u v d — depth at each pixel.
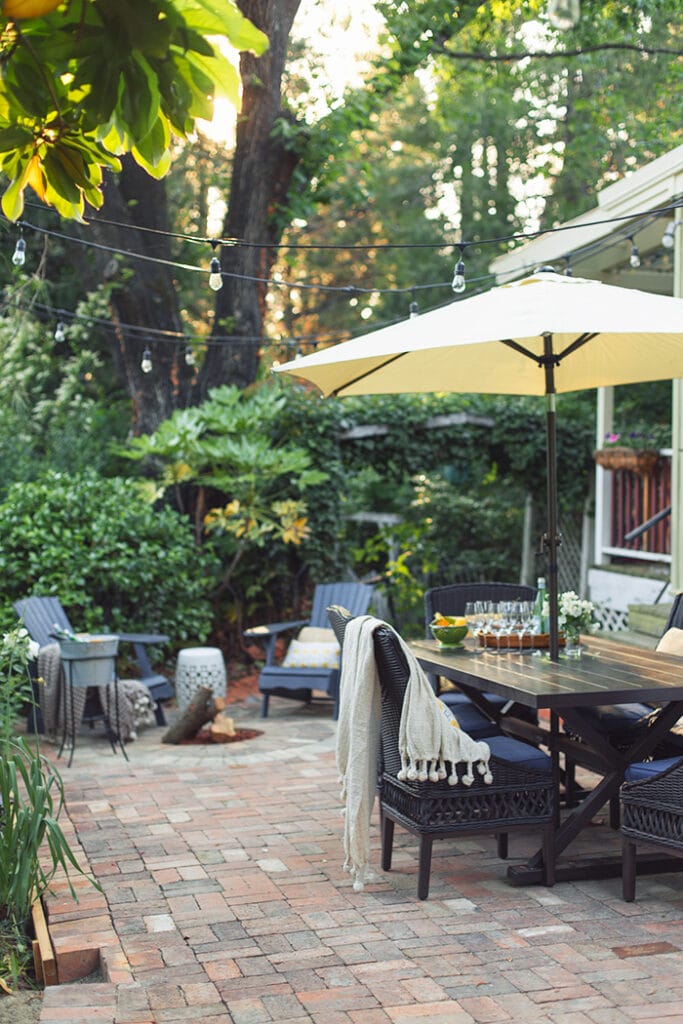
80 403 11.77
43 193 1.88
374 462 10.50
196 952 3.46
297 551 10.05
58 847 3.57
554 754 4.20
